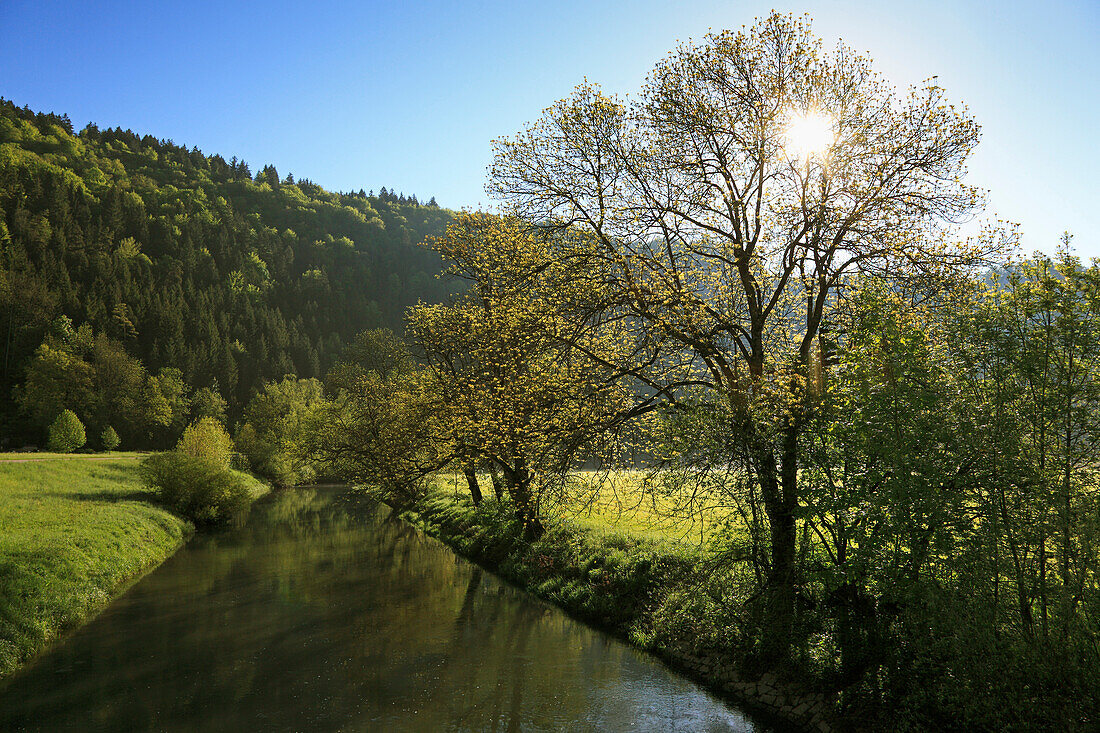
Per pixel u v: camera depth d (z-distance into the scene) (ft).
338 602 69.10
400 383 128.16
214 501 133.08
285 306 591.37
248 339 469.57
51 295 376.27
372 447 120.26
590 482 57.00
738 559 46.21
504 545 90.48
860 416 35.53
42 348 307.99
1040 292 31.30
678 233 52.13
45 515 92.38
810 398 42.24
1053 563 29.45
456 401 82.84
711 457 42.09
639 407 53.98
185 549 104.32
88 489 130.41
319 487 271.69
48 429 279.69
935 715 32.22
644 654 51.70
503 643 54.80
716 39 50.65
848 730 35.35
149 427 323.37
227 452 211.20
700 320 50.60
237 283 579.07
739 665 44.78
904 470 32.78
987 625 29.27
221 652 52.44
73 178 626.64
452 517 121.90
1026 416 31.09
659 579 59.06
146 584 77.51
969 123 46.26
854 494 35.47
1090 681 26.16
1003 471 30.89
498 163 56.59
